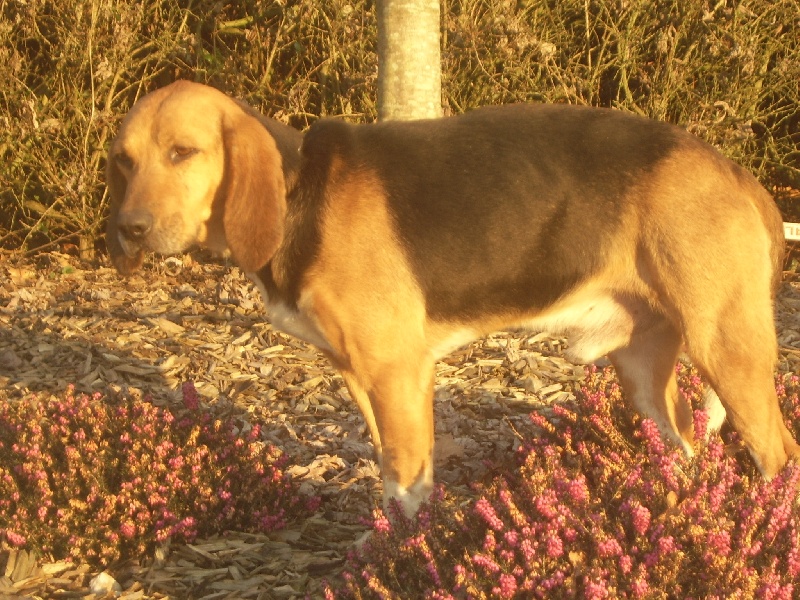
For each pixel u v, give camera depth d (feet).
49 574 9.79
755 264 9.76
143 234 9.61
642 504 9.32
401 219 9.81
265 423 11.62
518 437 11.07
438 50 13.44
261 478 10.28
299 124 19.01
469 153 9.93
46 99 17.75
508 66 17.22
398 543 9.36
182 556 9.96
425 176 9.87
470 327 10.01
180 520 10.00
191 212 9.70
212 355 12.78
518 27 16.47
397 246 9.78
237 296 14.39
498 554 9.12
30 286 15.66
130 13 17.56
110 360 12.63
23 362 12.61
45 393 12.02
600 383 10.97
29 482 10.06
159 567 9.86
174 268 16.76
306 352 12.85
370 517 9.95
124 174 9.82
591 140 9.92
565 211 9.88
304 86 17.94
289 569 9.83
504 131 9.97
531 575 8.92
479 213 9.86
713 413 10.41
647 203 9.80
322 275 9.75
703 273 9.72
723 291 9.72
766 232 9.88
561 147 9.93
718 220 9.73
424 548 9.14
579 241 9.89
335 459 10.95
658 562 8.95
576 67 17.81
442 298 9.89
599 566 8.94
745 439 9.78
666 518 9.14
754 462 9.81
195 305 14.17
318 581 9.71
